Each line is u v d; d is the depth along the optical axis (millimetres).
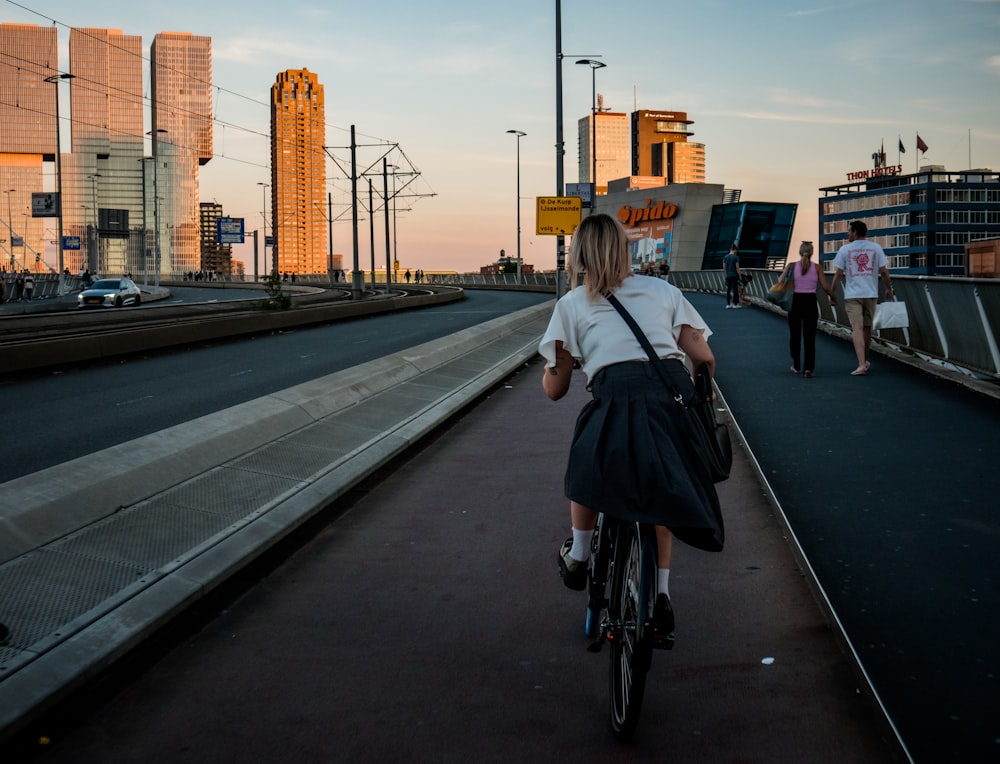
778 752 3113
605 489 3107
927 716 3176
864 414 8969
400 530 6141
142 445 6855
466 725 3379
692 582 4848
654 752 3145
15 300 59750
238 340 22859
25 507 5094
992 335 10469
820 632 4105
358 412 9742
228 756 3193
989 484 6184
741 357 14375
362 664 3965
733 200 101500
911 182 158250
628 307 3346
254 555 5469
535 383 13914
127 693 3725
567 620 4418
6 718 3328
